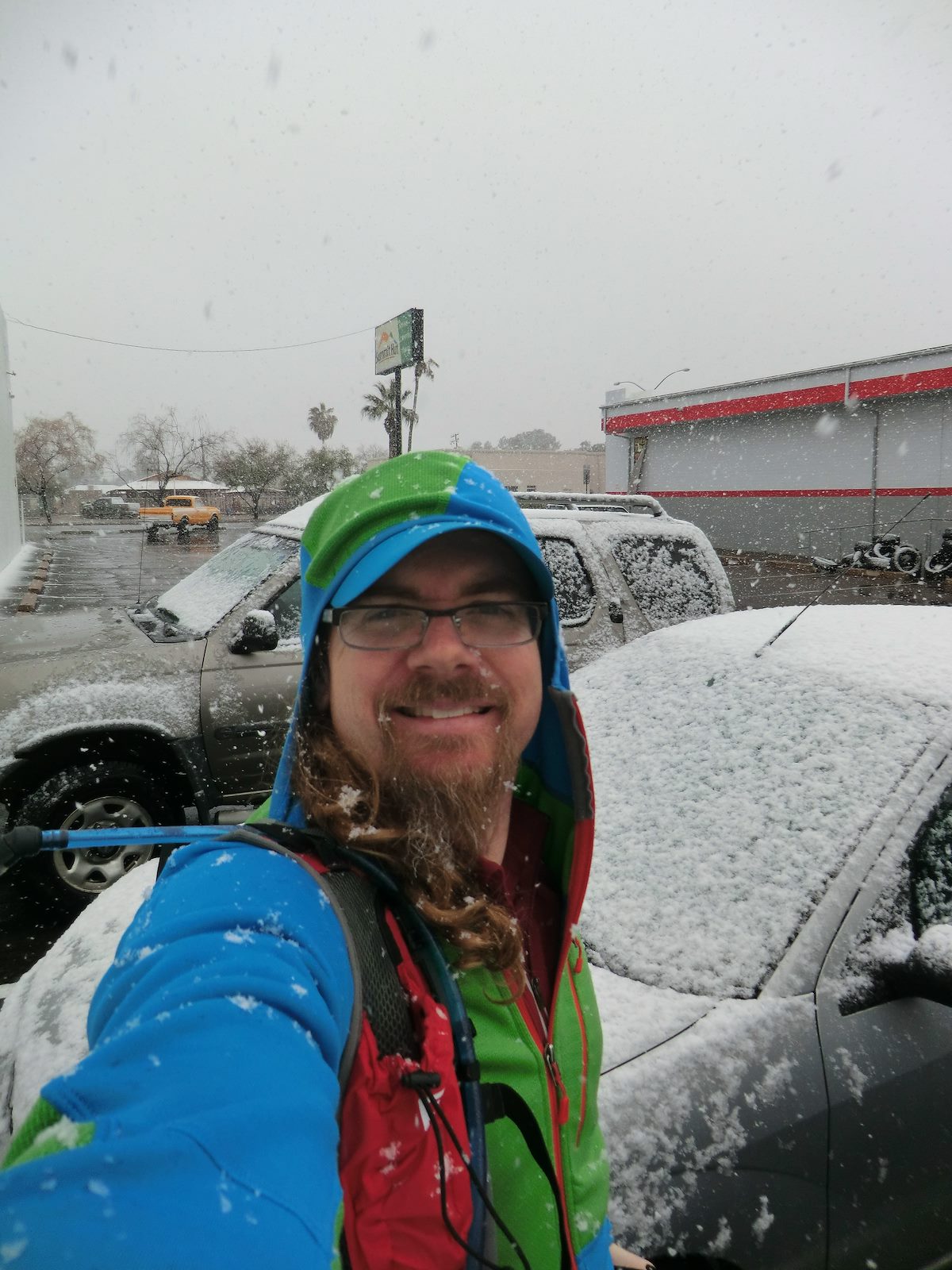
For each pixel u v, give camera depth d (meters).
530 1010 0.96
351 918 0.75
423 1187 0.67
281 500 58.88
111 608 5.59
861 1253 1.68
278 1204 0.48
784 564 25.48
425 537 0.87
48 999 2.11
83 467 71.38
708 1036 1.72
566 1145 0.95
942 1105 1.78
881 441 24.48
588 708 2.93
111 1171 0.46
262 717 4.32
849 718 2.29
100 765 4.09
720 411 27.95
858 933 1.87
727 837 2.16
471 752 0.88
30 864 4.03
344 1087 0.68
